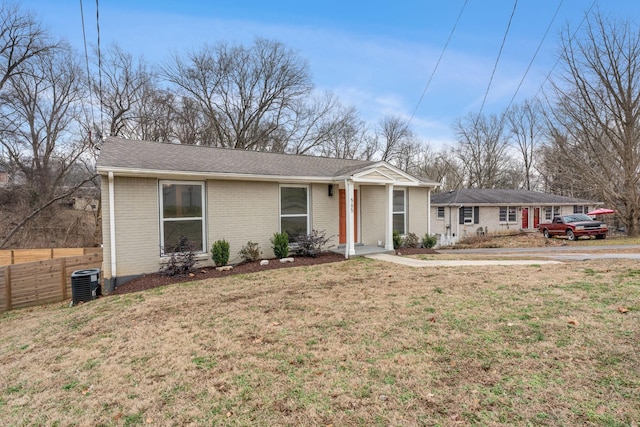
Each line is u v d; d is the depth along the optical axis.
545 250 12.84
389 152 34.94
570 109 18.12
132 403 3.06
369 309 5.25
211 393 3.13
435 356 3.60
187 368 3.63
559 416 2.54
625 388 2.83
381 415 2.68
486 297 5.58
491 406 2.70
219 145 27.17
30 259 12.80
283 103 28.94
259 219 10.05
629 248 12.24
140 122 23.02
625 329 3.98
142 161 8.34
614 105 17.59
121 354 4.11
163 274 8.09
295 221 10.82
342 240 11.88
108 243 7.92
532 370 3.21
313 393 3.04
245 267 9.07
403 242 12.73
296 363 3.61
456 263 9.08
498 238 19.70
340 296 6.07
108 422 2.81
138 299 6.58
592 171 18.42
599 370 3.14
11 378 3.77
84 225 20.98
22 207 19.56
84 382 3.51
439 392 2.94
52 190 20.28
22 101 20.02
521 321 4.43
